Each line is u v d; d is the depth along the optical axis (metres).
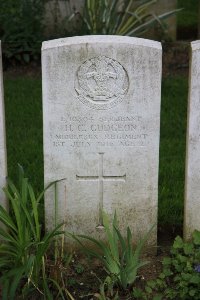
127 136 2.38
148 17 4.83
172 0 4.83
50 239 2.31
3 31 4.59
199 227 2.48
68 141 2.38
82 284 2.32
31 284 2.24
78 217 2.46
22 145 3.29
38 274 2.24
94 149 2.39
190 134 2.37
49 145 2.38
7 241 2.41
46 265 2.34
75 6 4.74
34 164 3.06
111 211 2.46
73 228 2.48
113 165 2.41
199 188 2.43
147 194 2.44
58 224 2.44
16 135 3.42
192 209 2.46
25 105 3.80
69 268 2.40
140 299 2.24
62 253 2.35
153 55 2.29
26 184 2.29
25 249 2.21
